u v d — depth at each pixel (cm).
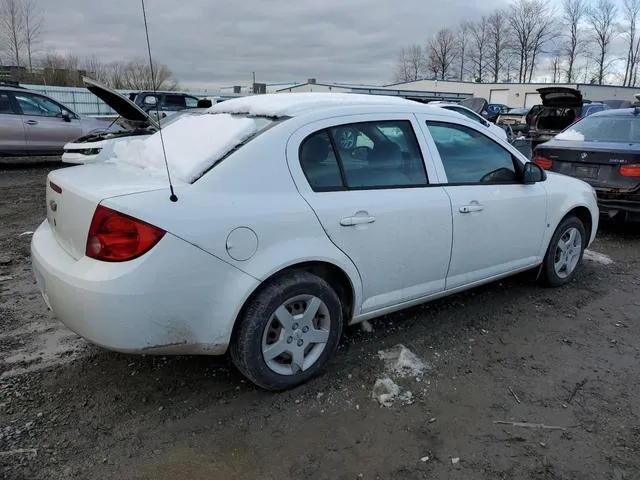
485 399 295
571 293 457
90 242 246
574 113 1380
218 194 260
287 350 287
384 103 339
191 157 277
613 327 392
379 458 247
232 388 299
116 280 235
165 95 1722
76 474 232
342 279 310
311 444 255
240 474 235
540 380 317
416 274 339
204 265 250
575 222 463
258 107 315
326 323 301
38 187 965
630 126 667
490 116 2170
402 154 335
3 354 331
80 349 339
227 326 262
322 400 289
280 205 273
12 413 271
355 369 320
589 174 636
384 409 284
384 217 312
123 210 239
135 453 246
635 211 605
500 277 408
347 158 308
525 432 268
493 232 381
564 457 250
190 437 258
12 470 233
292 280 279
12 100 1155
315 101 320
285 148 283
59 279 250
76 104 2814
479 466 243
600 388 310
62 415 272
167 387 298
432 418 277
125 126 818
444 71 8019
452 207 348
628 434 268
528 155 1067
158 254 239
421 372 320
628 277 505
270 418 274
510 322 395
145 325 241
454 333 374
